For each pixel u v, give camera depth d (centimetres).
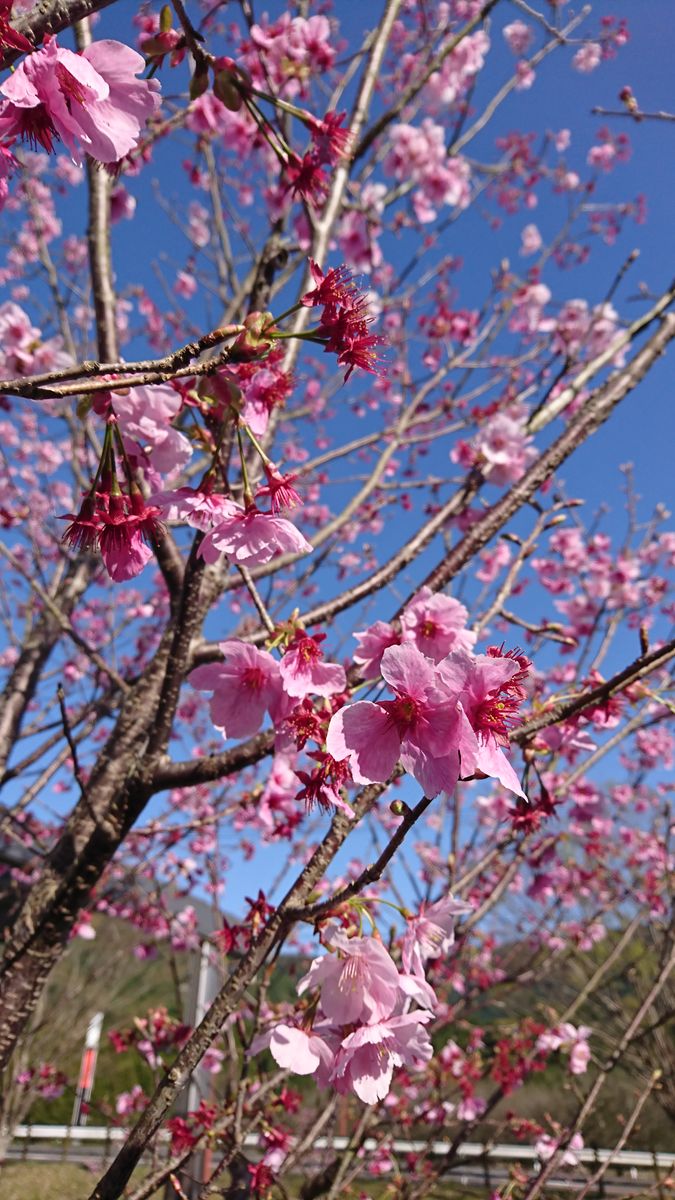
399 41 579
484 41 474
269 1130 252
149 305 663
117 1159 125
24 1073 536
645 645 140
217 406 157
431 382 442
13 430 700
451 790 114
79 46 245
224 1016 132
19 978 206
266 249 235
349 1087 142
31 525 539
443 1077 441
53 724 400
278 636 159
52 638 423
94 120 118
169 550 243
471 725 117
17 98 108
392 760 120
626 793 625
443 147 489
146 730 247
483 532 224
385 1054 140
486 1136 770
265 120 194
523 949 621
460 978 520
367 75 337
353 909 143
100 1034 751
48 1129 1006
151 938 611
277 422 262
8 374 307
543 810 178
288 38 340
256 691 165
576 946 530
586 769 257
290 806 284
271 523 144
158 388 151
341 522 343
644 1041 551
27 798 387
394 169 487
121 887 520
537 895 303
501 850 290
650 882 591
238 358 109
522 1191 348
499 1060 423
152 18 302
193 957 392
